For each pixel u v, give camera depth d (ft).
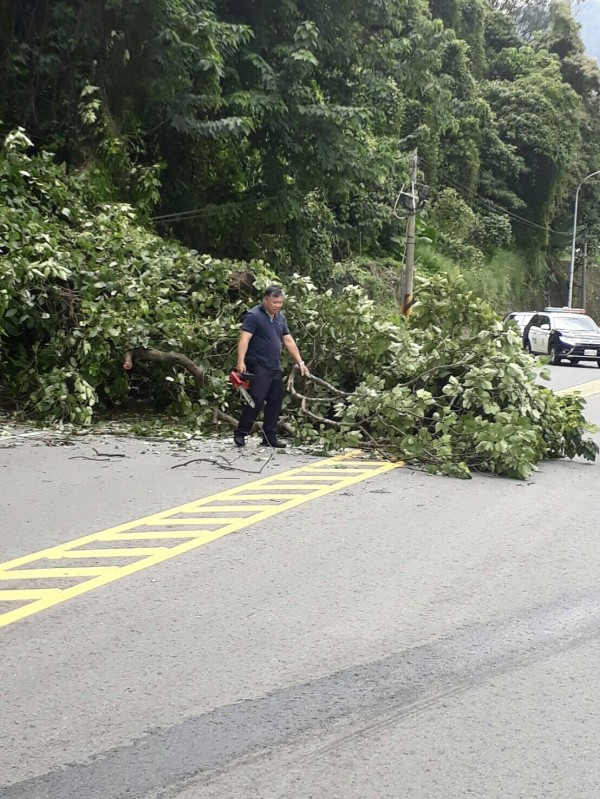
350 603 16.81
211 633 15.24
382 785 10.73
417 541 21.15
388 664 14.16
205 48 61.16
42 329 37.99
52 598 16.74
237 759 11.27
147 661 14.08
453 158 162.30
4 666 13.84
